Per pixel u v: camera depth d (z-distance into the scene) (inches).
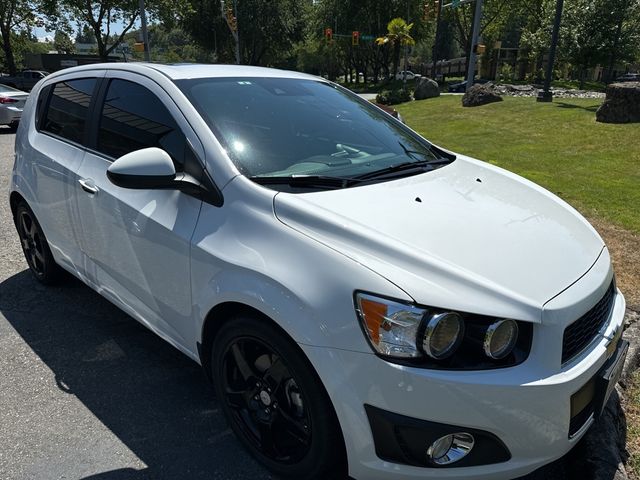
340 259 74.4
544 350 71.2
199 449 95.3
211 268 86.9
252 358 89.2
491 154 398.9
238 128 100.5
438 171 110.6
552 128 502.0
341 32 1969.7
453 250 77.4
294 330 74.1
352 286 71.7
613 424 95.2
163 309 103.4
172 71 111.9
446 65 2500.0
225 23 1834.4
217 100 105.3
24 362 121.8
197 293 91.4
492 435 69.4
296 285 75.0
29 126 148.7
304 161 101.0
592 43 969.5
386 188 94.5
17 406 106.4
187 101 101.3
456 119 635.5
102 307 149.0
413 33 1932.8
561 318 72.5
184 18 1499.8
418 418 68.6
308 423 79.0
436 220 84.9
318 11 2017.7
